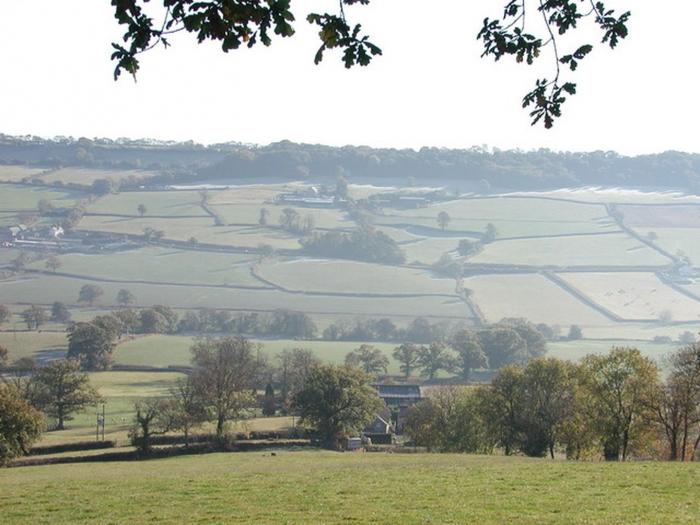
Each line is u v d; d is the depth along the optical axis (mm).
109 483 45750
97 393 117812
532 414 82750
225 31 14516
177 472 57062
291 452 83625
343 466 56938
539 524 29625
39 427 82188
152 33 14484
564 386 82438
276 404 130875
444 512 32438
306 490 39688
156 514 34469
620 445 73062
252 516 32969
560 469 46469
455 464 54562
